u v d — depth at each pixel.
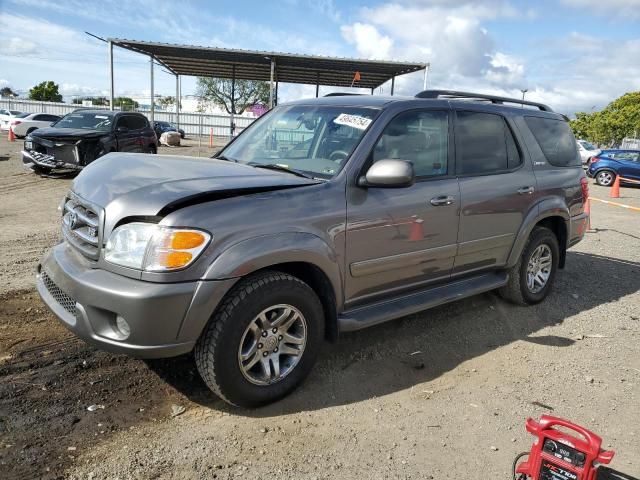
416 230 3.89
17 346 3.76
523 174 4.88
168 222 2.79
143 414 3.10
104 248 2.92
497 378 3.81
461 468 2.78
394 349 4.18
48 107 47.84
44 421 2.95
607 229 10.07
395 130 3.86
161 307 2.75
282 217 3.13
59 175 13.06
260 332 3.11
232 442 2.89
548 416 2.52
